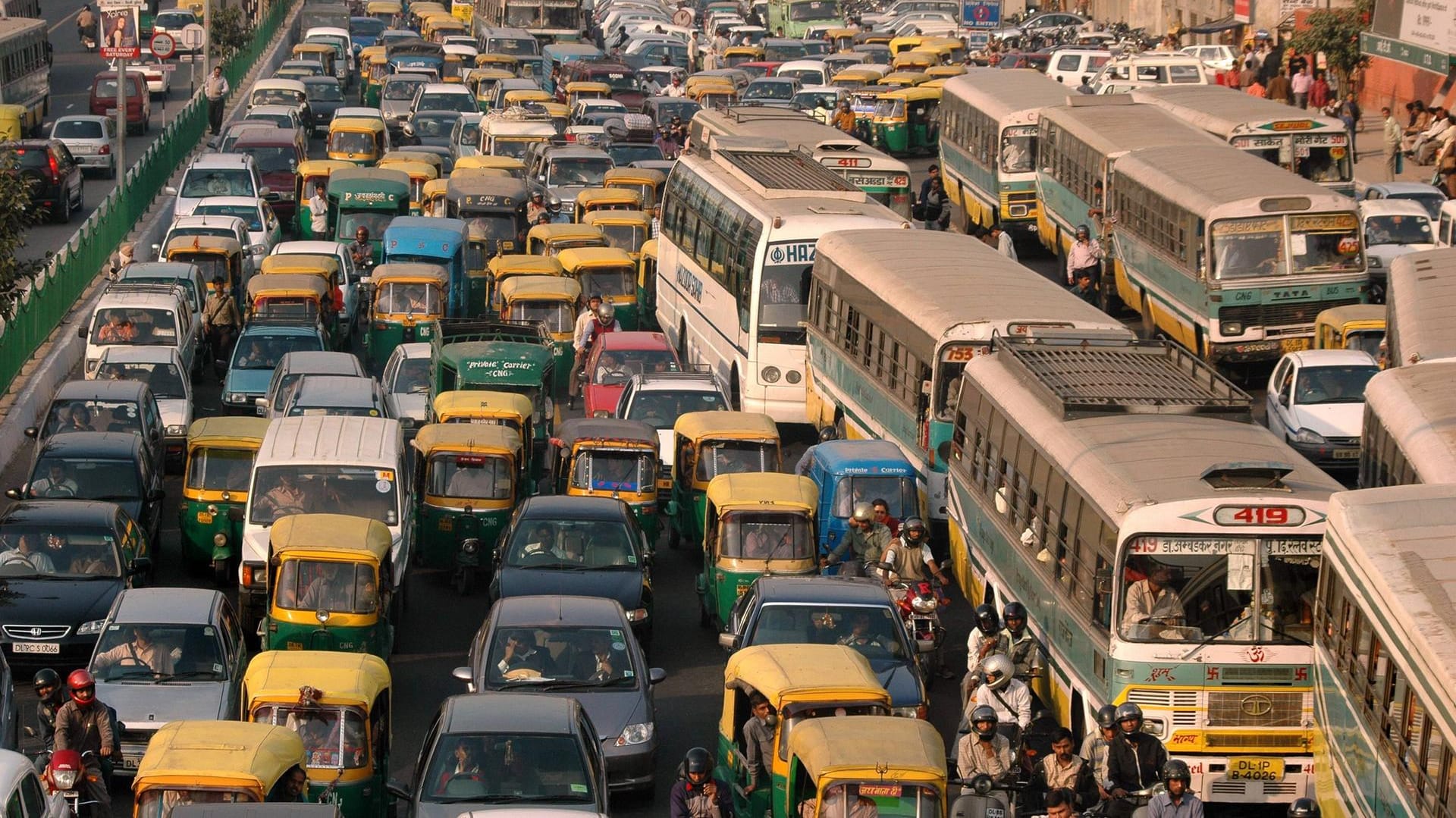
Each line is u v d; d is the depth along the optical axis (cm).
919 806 1977
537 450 3953
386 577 2856
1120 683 2262
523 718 2186
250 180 5953
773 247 4172
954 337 3291
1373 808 1969
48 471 3319
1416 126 6844
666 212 5219
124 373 4041
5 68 7375
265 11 11688
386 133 7188
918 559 2883
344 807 2220
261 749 2052
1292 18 8925
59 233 6075
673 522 3544
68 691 2364
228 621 2647
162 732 2091
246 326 4400
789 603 2594
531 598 2617
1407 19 7194
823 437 3872
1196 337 4412
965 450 3125
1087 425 2622
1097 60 8625
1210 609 2261
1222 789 2262
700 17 13175
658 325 5278
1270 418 3969
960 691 2858
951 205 6800
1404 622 1870
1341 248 4322
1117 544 2275
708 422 3500
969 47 10831
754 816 2217
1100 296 5197
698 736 2688
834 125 8131
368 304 4984
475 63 9631
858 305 3797
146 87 8325
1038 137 5869
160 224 6188
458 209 5719
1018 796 2136
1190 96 5919
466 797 2109
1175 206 4534
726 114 5962
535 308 4681
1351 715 2050
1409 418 2747
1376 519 2080
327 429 3309
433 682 2884
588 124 7956
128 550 2986
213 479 3319
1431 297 3406
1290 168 5319
